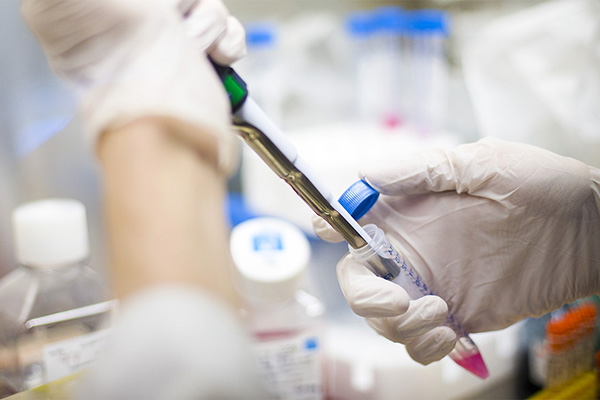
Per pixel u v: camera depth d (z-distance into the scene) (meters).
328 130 1.11
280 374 0.66
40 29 0.35
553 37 0.88
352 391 0.71
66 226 0.61
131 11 0.34
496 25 0.96
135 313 0.26
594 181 0.50
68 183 0.90
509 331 0.77
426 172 0.50
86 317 0.59
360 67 1.11
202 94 0.33
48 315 0.58
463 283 0.52
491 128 0.98
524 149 0.51
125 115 0.31
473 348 0.53
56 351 0.56
